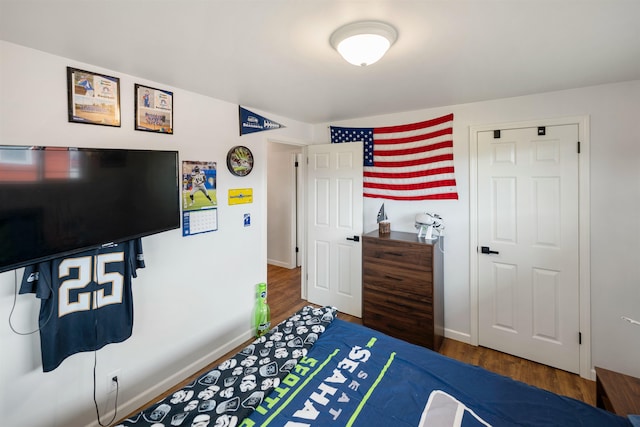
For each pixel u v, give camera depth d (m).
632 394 1.30
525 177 2.37
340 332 1.86
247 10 1.16
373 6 1.14
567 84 2.07
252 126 2.71
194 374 2.26
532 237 2.37
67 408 1.59
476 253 2.60
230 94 2.27
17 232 1.10
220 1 1.09
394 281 2.60
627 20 1.24
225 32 1.33
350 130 3.21
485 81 2.00
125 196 1.52
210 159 2.33
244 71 1.79
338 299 3.37
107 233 1.43
